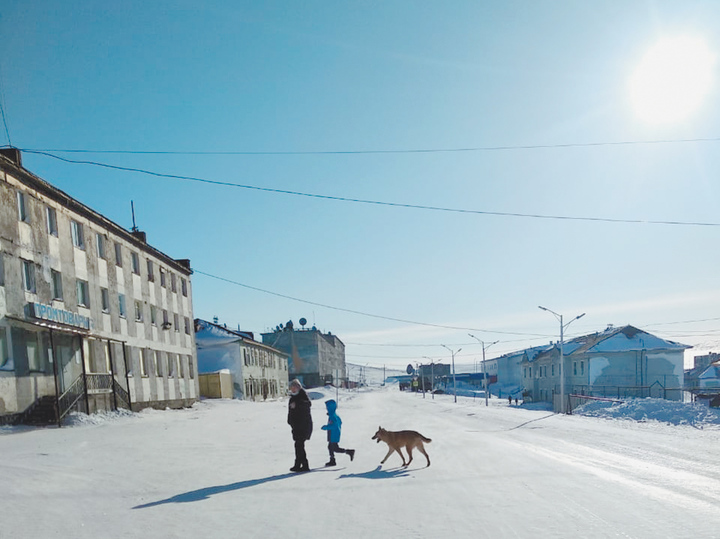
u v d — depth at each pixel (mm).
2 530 5441
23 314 20016
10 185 19906
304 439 9523
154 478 8688
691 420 23656
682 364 51062
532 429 20391
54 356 20047
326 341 122312
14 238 19922
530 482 8328
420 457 11539
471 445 14102
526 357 75750
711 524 5773
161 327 35312
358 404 53625
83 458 10773
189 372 40500
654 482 8406
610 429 20125
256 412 32562
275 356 73812
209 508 6516
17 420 19109
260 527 5652
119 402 26812
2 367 18547
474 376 129500
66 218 24047
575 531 5484
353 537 5277
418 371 148375
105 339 25000
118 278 29328
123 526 5672
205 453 12125
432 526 5672
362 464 10484
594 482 8352
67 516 6055
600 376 51781
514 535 5344
